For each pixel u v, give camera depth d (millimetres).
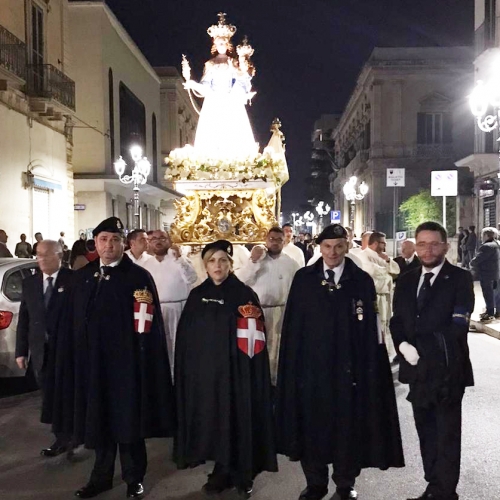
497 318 14070
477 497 5180
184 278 7594
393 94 43094
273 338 7449
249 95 9891
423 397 4684
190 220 9250
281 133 10359
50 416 5383
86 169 30172
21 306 6504
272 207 9352
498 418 7195
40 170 20656
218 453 5059
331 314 4914
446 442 4719
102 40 29969
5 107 18094
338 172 67312
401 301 4895
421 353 4719
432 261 4758
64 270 5867
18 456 6230
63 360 5199
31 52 20109
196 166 8969
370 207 44812
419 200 35469
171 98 50594
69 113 21891
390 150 43188
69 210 23578
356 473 4938
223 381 5062
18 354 6465
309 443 4973
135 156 19734
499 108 16859
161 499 5207
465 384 4711
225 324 5086
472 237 24891
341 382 4875
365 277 5031
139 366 5074
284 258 7566
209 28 9789
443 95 42844
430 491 4852
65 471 5836
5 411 7727
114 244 5145
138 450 5234
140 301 5109
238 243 9164
